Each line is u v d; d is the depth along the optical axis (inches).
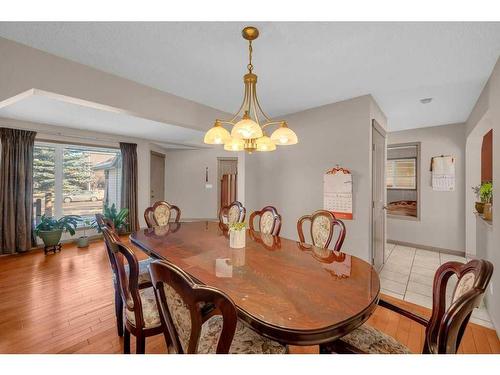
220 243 80.5
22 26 62.9
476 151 148.1
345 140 117.0
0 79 67.9
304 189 134.5
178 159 276.7
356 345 46.1
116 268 58.6
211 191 275.4
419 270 130.7
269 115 142.4
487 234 94.2
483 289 33.4
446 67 83.4
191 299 31.7
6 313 86.0
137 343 54.1
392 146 183.3
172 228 105.7
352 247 114.7
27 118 152.5
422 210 170.7
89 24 61.9
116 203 215.5
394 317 84.3
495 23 59.5
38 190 174.2
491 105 83.0
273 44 70.1
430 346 42.5
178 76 92.8
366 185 110.4
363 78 92.9
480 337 73.6
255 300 43.0
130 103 96.3
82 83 83.4
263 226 108.3
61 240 181.9
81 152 195.3
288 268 58.1
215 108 131.0
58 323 80.0
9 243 153.7
